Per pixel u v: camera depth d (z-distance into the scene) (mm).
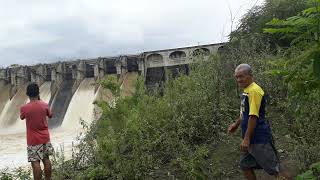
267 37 12352
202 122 8797
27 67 37062
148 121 8703
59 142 23891
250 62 10703
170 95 9688
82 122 10008
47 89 35938
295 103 4094
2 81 37656
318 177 4848
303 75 3594
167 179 7375
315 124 7184
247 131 5352
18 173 9352
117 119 8359
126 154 7887
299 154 6746
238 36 14188
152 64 31719
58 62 36094
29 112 7496
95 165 8352
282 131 8531
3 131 32938
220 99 9758
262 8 15703
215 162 7773
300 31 3387
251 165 5523
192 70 11414
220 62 11445
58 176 8188
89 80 35156
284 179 5461
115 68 35000
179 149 8078
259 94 5344
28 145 7570
